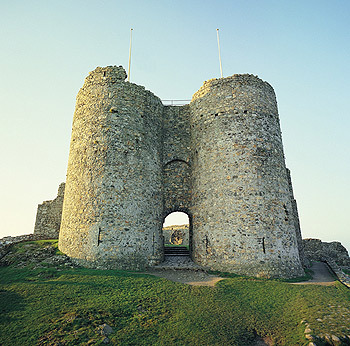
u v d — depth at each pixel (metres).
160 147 19.09
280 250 14.44
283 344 7.30
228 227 14.96
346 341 6.91
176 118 20.33
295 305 9.56
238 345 7.32
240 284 11.79
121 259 14.15
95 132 16.69
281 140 17.97
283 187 16.22
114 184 15.43
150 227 15.95
